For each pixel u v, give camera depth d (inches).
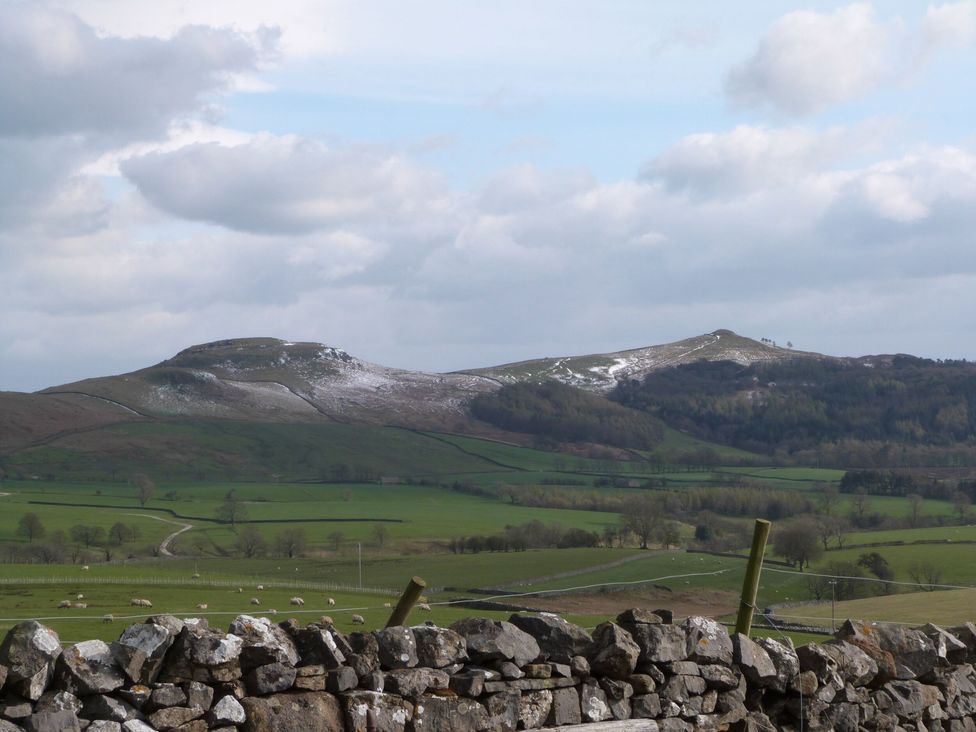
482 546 4510.3
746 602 438.9
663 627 384.2
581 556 3043.8
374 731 311.9
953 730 466.6
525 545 4338.1
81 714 271.6
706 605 1755.7
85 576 2263.8
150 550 4990.2
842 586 1915.6
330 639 318.3
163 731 279.1
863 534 4124.0
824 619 1149.1
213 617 1332.4
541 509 6855.3
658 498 6309.1
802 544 2930.6
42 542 5231.3
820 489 6830.7
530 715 347.6
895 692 445.7
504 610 1587.1
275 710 297.6
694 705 386.6
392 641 329.4
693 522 5019.7
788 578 2069.4
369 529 5713.6
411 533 5438.0
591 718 361.4
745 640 409.1
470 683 335.6
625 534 4392.2
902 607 1296.8
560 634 365.7
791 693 414.6
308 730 301.3
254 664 301.3
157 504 7785.4
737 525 4793.3
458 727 330.3
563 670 358.6
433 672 332.2
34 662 264.1
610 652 367.2
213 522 6520.7
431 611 1409.9
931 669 463.2
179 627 293.4
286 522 6387.8
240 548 4943.4
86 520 6407.5
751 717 402.9
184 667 288.4
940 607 1270.9
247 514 6771.7
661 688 379.6
